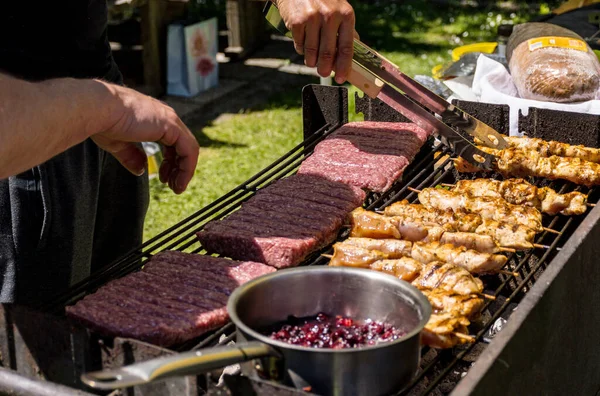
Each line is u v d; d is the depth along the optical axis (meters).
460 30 10.66
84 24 2.65
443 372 1.82
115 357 1.75
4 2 2.42
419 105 2.97
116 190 3.10
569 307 2.16
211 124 7.17
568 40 3.51
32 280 2.77
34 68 2.58
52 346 1.79
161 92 7.73
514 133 3.23
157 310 1.96
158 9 7.45
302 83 8.32
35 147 1.58
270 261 2.32
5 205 2.65
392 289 1.81
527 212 2.59
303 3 2.47
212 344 2.01
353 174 2.82
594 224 2.28
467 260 2.30
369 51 2.77
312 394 1.54
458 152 2.89
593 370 2.61
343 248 2.33
